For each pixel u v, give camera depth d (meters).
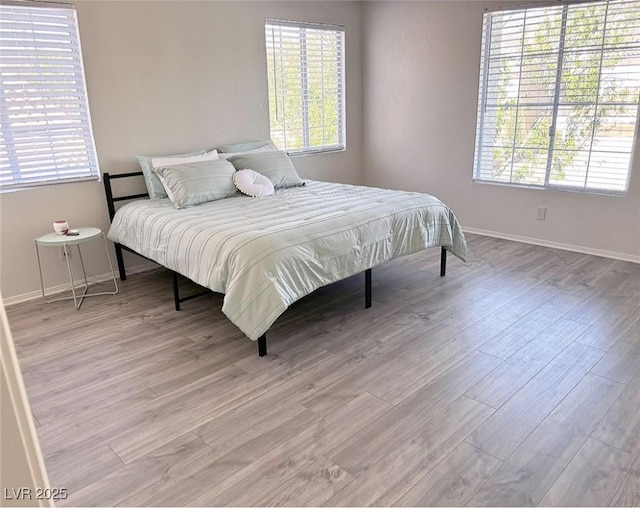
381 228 3.04
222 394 2.24
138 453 1.86
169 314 3.16
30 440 0.55
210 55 4.10
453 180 4.90
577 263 3.88
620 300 3.14
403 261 4.09
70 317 3.14
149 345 2.74
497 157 4.52
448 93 4.72
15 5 3.12
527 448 1.83
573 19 3.80
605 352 2.51
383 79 5.23
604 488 1.63
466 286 3.47
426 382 2.29
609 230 3.97
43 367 2.53
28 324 3.05
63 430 2.02
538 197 4.32
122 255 3.83
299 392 2.24
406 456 1.80
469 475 1.70
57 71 3.37
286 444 1.89
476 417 2.02
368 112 5.47
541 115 4.14
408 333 2.78
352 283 3.60
